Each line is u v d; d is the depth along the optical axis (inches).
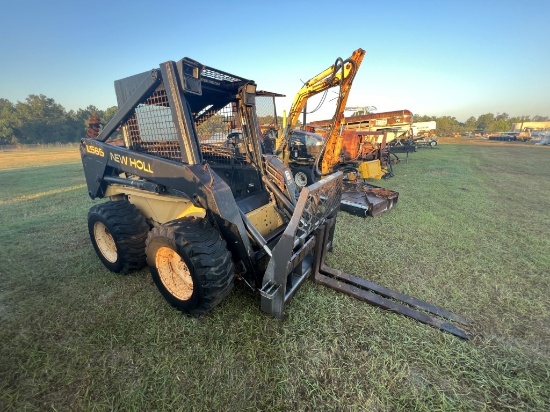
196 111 121.5
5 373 69.0
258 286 90.0
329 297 96.3
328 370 68.5
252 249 88.0
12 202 242.5
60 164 632.4
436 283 108.2
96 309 92.4
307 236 94.9
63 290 103.7
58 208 219.5
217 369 68.9
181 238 78.0
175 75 81.4
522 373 68.2
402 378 66.5
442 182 319.3
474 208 211.0
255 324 83.4
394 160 486.9
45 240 151.1
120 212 106.4
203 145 127.3
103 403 61.1
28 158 860.0
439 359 71.7
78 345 77.2
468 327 83.8
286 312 88.2
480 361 71.4
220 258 79.5
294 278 96.5
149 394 62.9
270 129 305.4
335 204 112.3
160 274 89.5
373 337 78.7
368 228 165.3
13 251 137.1
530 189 287.3
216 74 93.2
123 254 105.6
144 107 97.4
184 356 72.7
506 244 144.6
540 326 84.8
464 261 125.8
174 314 88.7
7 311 92.4
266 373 67.6
